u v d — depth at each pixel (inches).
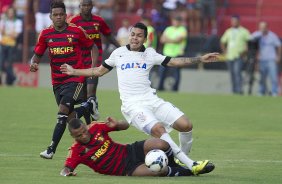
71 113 1472.7
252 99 2999.5
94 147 1234.6
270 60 3218.5
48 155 1402.6
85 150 1237.7
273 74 3228.3
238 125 2165.4
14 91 3191.4
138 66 1328.7
